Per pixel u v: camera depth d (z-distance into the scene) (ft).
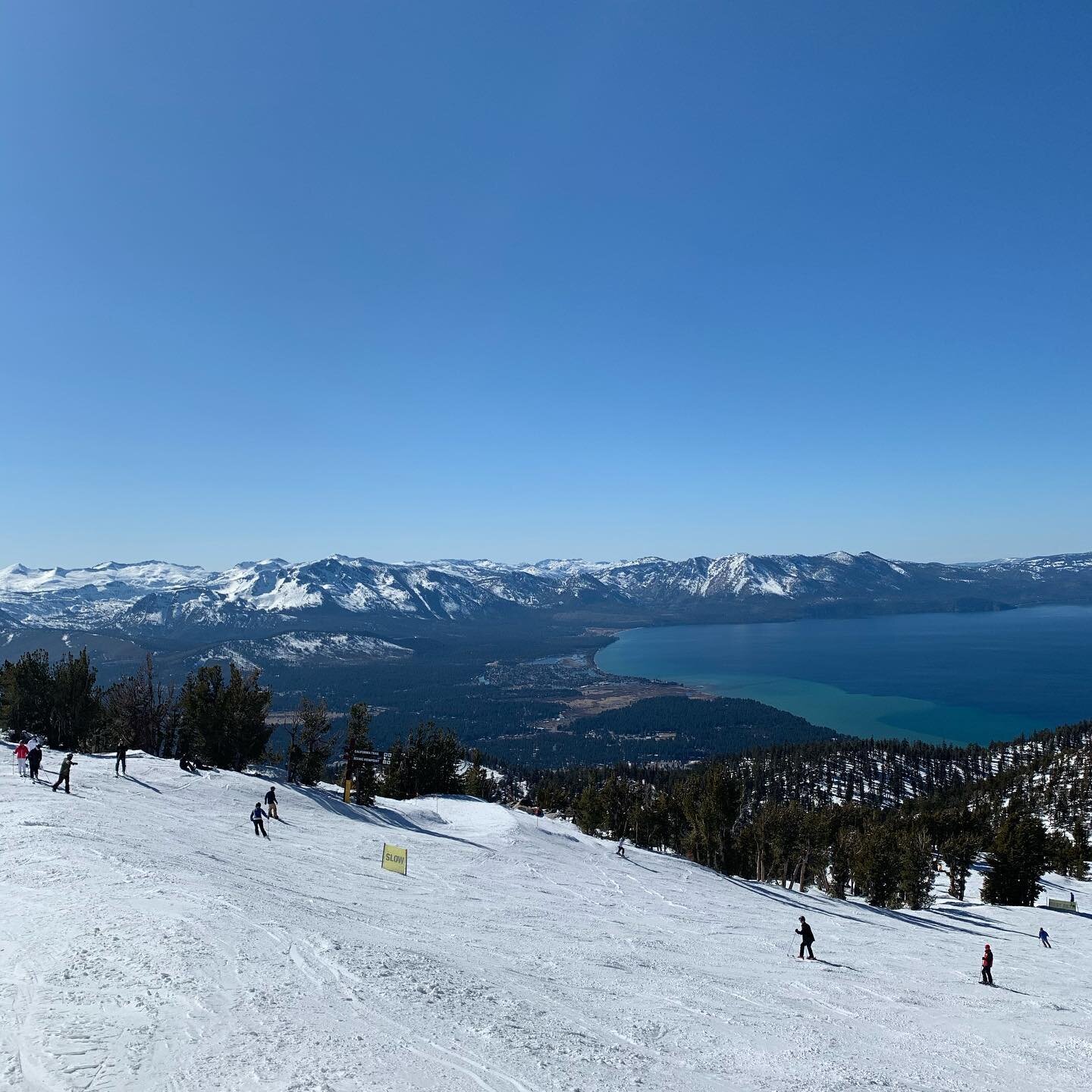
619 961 94.02
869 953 142.31
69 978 48.08
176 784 179.01
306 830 161.99
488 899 125.80
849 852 285.64
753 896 209.56
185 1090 35.40
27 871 77.25
